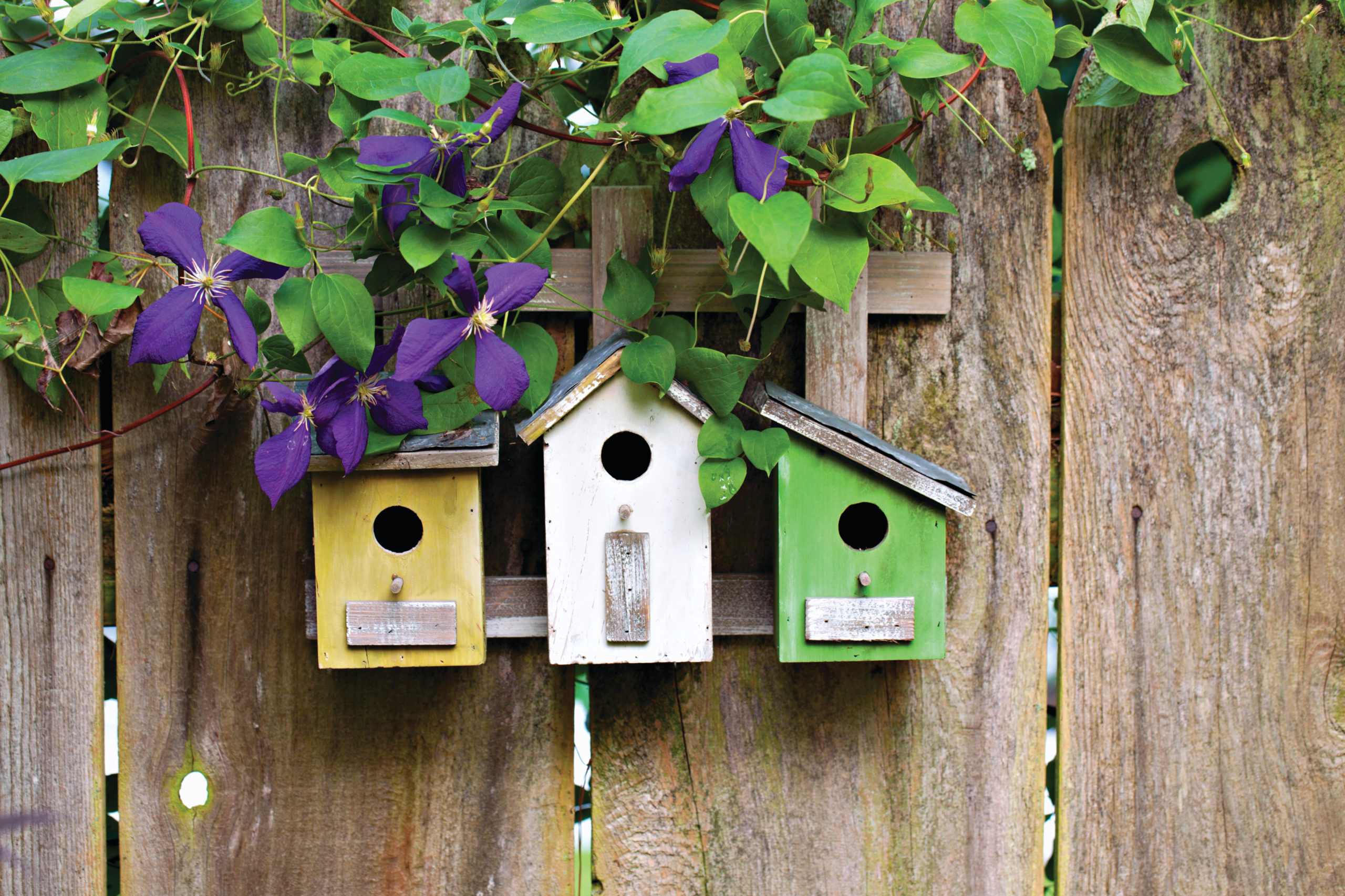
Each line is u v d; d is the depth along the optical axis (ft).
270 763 4.75
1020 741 4.91
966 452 4.86
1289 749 4.95
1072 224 4.83
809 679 4.86
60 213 4.50
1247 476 4.91
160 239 3.67
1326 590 4.92
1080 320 4.85
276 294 3.93
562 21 3.79
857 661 4.75
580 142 4.19
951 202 4.79
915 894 4.91
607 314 4.38
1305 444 4.90
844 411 4.71
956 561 4.88
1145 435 4.89
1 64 4.03
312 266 4.60
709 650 4.22
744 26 3.93
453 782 4.80
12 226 4.12
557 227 4.61
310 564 4.72
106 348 4.37
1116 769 4.95
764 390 4.26
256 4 4.37
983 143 4.77
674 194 4.64
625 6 4.30
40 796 4.67
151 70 4.49
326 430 3.90
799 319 4.77
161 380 4.53
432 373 4.25
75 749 4.69
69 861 4.70
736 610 4.62
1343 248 4.85
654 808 4.86
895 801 4.90
